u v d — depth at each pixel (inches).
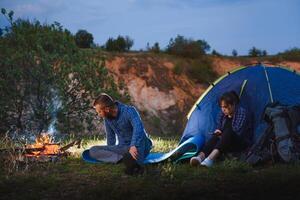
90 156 276.2
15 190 220.5
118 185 221.9
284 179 220.4
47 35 416.2
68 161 280.5
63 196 210.4
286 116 263.1
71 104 410.6
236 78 303.7
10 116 394.9
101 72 423.2
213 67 1057.5
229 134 264.5
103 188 213.8
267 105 273.9
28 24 427.5
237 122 269.7
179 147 269.6
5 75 393.4
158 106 895.7
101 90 415.5
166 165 262.7
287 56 1149.7
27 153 284.2
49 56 402.0
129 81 910.4
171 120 879.1
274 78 297.9
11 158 270.1
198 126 303.4
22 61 397.1
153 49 1080.8
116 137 275.4
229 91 299.6
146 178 233.3
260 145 262.7
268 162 259.8
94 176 243.8
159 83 936.9
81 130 416.2
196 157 257.9
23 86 398.0
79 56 417.4
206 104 304.7
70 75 410.6
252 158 258.4
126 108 259.3
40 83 399.2
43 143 299.4
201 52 1083.9
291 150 257.1
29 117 402.0
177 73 983.6
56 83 403.2
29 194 212.8
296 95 293.3
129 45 1078.4
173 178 231.3
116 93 422.0
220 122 275.7
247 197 200.8
